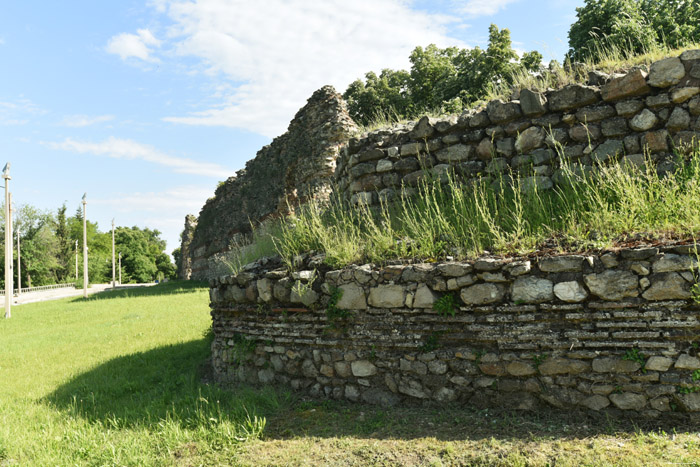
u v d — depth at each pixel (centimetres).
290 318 529
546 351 405
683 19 1680
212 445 410
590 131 550
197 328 1055
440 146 632
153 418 495
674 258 374
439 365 440
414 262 483
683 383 364
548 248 445
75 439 456
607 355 387
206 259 3212
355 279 486
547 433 370
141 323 1224
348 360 487
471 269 436
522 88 634
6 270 1931
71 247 6650
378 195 672
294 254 601
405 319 462
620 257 392
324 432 417
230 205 2745
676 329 371
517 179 577
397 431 403
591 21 1739
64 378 739
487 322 429
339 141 1742
